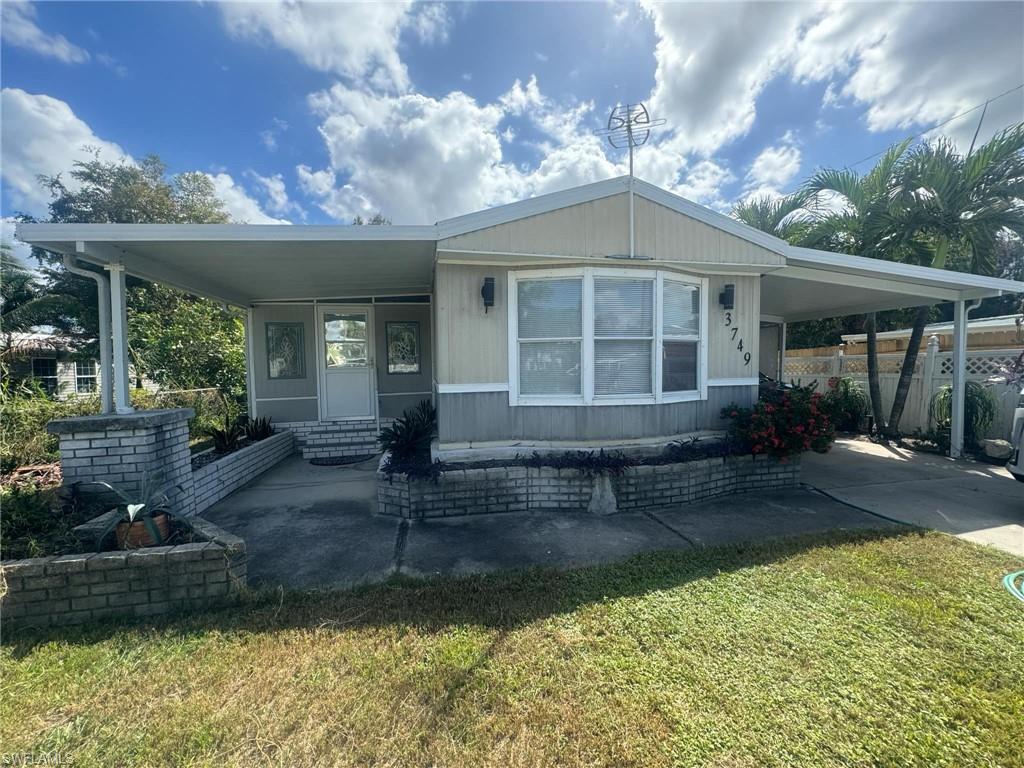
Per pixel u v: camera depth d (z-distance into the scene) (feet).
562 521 15.35
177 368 37.14
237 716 6.83
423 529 14.75
